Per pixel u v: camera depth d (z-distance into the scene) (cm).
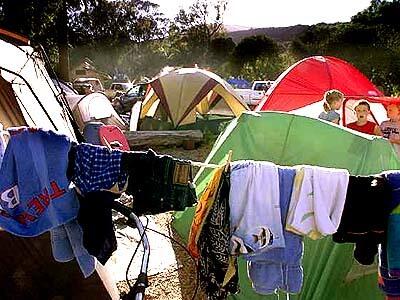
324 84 907
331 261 361
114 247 242
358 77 950
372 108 754
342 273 358
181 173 238
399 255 246
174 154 1036
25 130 226
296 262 253
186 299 417
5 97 523
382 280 257
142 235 239
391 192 246
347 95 895
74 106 1055
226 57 4831
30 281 287
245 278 378
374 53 3350
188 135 1108
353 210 246
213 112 1256
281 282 255
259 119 430
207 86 1166
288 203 247
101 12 4875
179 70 1234
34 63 750
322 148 392
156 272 464
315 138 398
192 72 1200
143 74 5406
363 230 247
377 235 250
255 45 4369
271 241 247
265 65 3850
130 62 5450
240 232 249
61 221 232
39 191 226
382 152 376
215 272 259
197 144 1127
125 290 420
